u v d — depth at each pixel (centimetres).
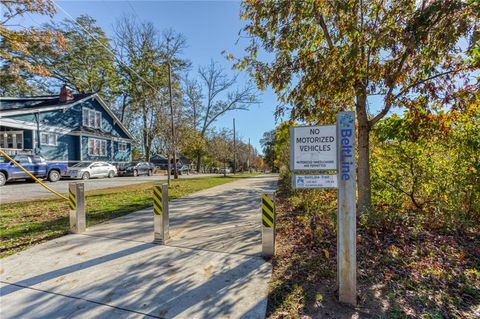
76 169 1945
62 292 319
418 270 365
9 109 1914
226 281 345
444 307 283
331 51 473
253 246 474
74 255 433
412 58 468
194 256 429
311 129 310
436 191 593
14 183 1523
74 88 3238
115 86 3362
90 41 2955
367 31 459
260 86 616
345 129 293
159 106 1703
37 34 899
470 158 541
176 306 290
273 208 425
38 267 388
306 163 311
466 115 515
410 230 501
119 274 366
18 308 286
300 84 534
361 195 568
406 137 583
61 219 656
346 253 290
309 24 537
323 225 555
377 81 480
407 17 432
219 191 1241
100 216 698
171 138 1590
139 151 3916
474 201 550
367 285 329
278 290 321
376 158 671
